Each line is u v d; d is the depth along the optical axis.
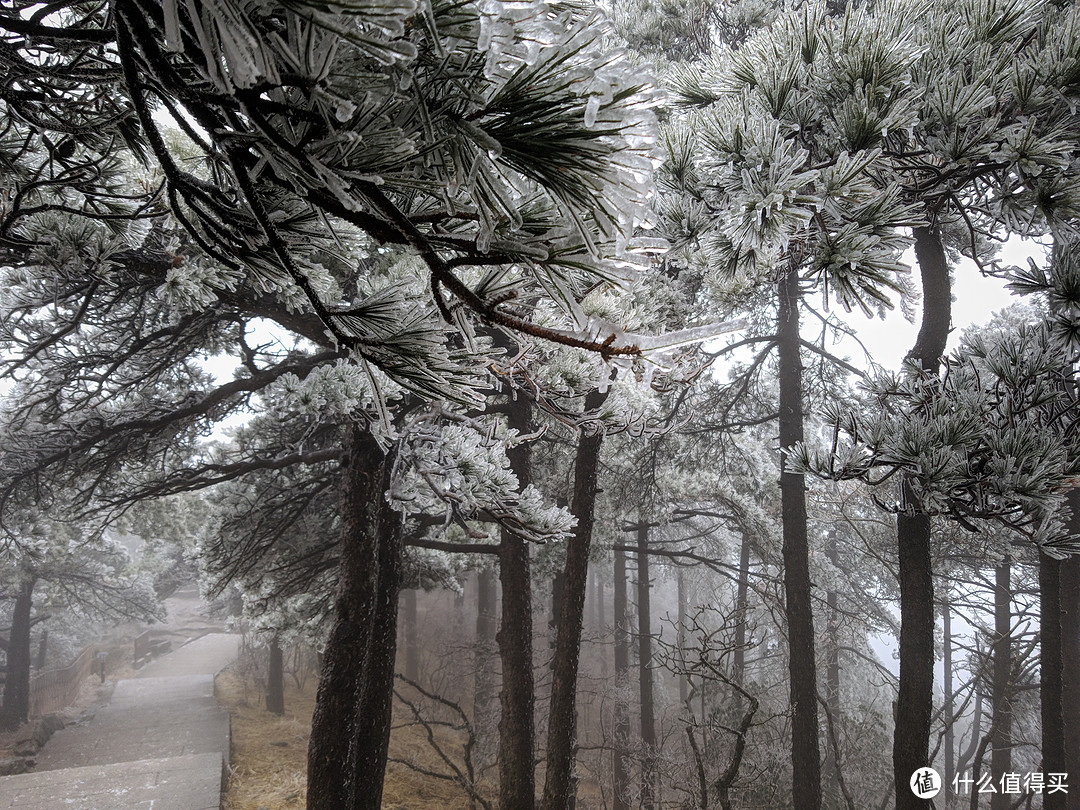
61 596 18.73
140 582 20.75
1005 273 3.72
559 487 12.68
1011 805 11.05
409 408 5.48
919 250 5.39
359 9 0.76
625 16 8.51
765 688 12.45
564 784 7.93
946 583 14.92
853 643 16.59
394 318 1.38
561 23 0.97
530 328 1.29
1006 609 13.77
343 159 1.06
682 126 2.86
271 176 1.23
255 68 0.77
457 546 8.76
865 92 2.43
